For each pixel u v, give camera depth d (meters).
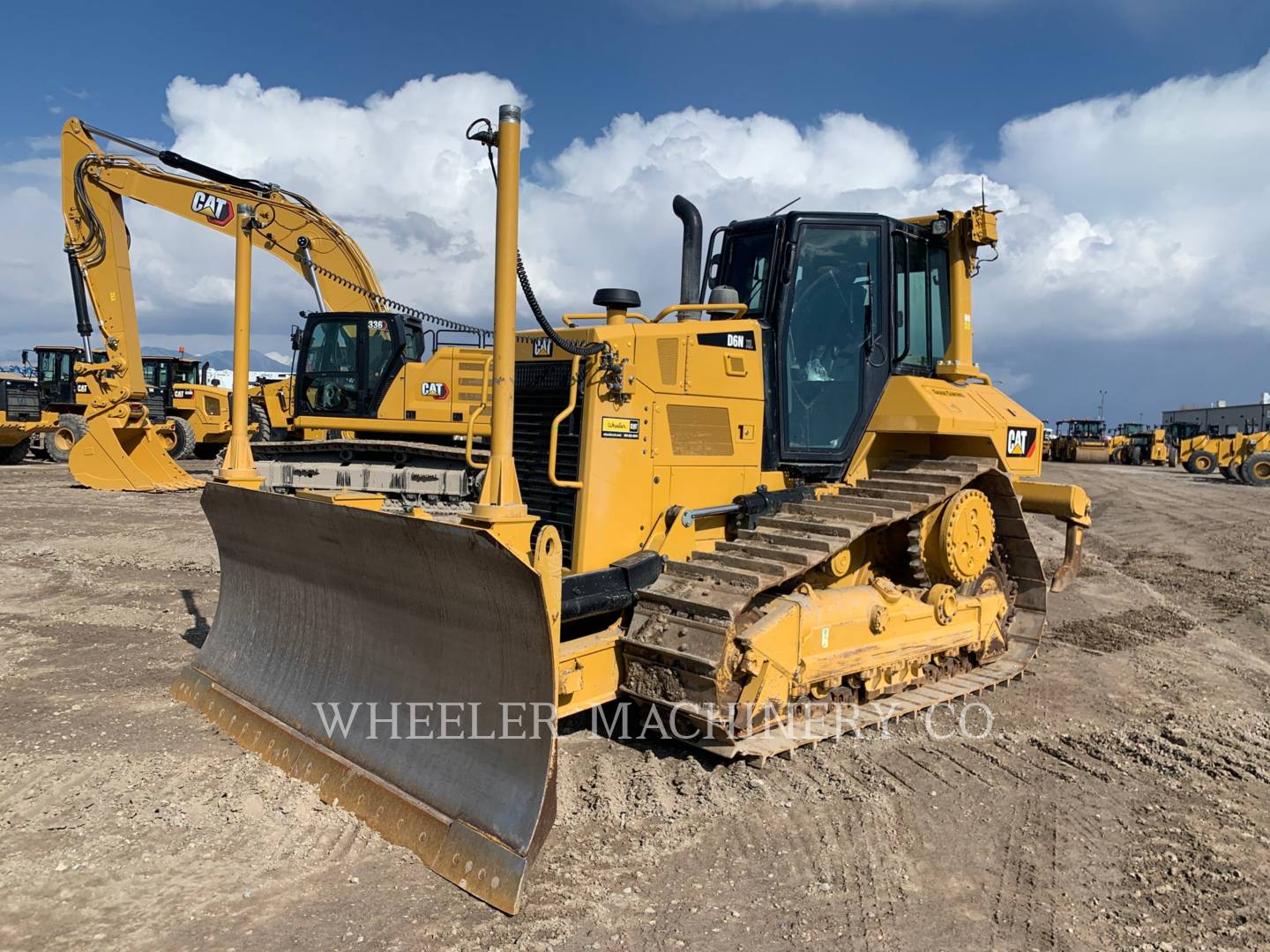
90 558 10.28
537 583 3.60
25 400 23.28
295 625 5.13
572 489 5.05
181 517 13.66
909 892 3.72
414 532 4.00
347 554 4.53
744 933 3.39
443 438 10.54
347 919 3.38
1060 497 7.05
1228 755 5.32
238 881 3.62
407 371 10.82
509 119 3.77
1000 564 7.08
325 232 13.92
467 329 7.66
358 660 4.67
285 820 4.12
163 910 3.40
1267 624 8.95
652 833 4.13
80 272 15.79
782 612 4.96
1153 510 19.67
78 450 16.78
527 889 3.62
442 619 4.14
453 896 3.56
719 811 4.37
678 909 3.53
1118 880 3.88
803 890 3.70
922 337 6.54
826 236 6.03
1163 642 8.13
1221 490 25.61
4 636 7.15
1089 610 9.45
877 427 6.08
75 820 4.07
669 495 5.29
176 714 5.41
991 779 4.92
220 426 25.00
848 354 6.09
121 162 14.59
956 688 6.29
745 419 5.67
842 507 5.49
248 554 5.42
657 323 5.50
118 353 16.22
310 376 11.45
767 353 5.87
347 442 9.17
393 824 4.00
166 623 7.61
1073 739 5.57
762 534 5.32
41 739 5.00
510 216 3.78
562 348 4.72
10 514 13.66
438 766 4.05
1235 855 4.12
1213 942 3.42
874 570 6.26
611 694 4.93
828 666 5.27
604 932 3.35
